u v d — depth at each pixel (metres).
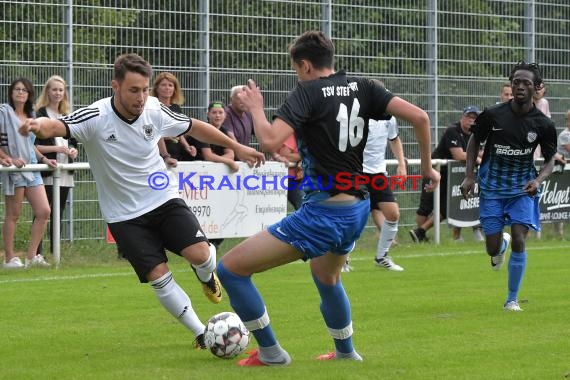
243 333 15.07
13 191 26.45
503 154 20.48
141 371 14.20
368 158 26.69
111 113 15.23
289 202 31.34
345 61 34.94
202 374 13.89
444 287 23.61
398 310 19.98
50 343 16.59
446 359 14.98
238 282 13.98
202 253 15.60
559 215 35.66
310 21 34.19
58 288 23.31
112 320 18.91
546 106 36.97
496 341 16.56
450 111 36.91
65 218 29.95
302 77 13.75
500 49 37.88
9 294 22.31
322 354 15.53
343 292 14.55
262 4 33.34
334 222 13.55
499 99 37.91
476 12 37.25
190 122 15.88
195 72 32.25
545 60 38.84
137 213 15.48
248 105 13.38
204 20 32.28
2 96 29.36
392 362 14.70
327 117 13.38
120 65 14.98
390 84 35.75
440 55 36.72
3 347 16.23
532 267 27.94
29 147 26.52
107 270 27.09
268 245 13.75
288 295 22.17
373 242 34.12
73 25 30.39
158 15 31.64
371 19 35.38
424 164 13.93
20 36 29.64
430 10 36.47
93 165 15.50
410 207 35.81
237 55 32.97
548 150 20.66
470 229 37.31
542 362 14.79
